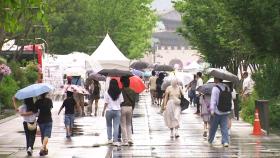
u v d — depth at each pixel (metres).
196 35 99.88
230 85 48.12
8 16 26.88
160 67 117.31
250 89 73.06
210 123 47.72
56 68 119.38
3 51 101.81
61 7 157.38
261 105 56.78
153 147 46.09
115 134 46.50
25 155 41.50
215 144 47.75
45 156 40.91
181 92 52.62
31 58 120.69
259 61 66.50
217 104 45.81
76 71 77.25
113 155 41.72
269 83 66.88
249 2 55.47
